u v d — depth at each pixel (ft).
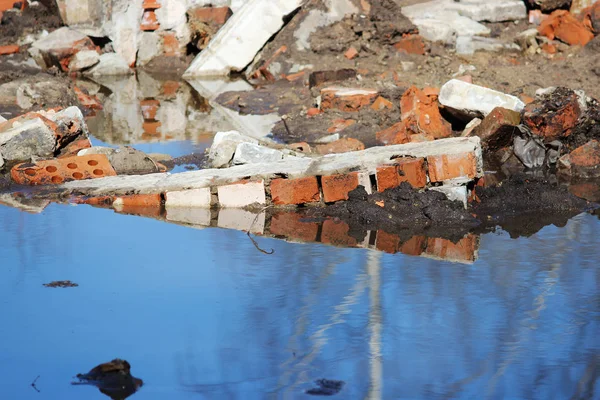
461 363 21.16
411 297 25.48
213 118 59.67
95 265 28.48
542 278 27.04
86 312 24.48
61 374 20.76
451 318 23.88
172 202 36.45
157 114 62.13
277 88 67.67
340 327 23.35
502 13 78.33
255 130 54.60
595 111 45.73
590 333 22.85
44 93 63.82
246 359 21.43
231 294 25.81
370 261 28.94
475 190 36.42
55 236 31.86
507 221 33.94
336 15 75.92
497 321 23.70
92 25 87.15
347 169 35.88
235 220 34.37
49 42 85.51
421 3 81.15
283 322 23.72
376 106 55.06
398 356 21.63
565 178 41.70
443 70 67.77
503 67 67.92
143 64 87.92
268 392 19.79
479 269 28.02
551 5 77.00
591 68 63.62
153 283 26.78
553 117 44.27
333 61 72.28
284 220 34.35
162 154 45.93
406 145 37.93
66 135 44.34
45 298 25.54
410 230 32.83
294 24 77.20
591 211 35.32
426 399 19.33
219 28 87.15
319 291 26.00
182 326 23.50
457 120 50.55
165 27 87.76
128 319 23.98
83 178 40.09
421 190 35.68
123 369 20.80
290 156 41.98
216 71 80.02
